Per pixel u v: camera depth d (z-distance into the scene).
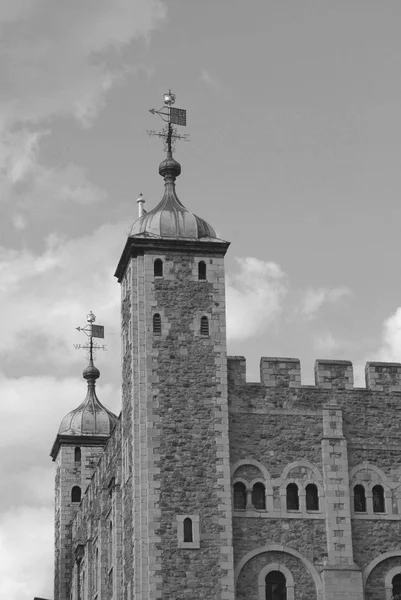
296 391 60.84
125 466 60.78
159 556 57.25
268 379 60.88
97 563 68.69
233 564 57.62
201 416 59.31
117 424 64.00
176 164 64.50
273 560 58.47
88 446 84.38
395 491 60.06
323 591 58.06
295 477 59.69
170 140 65.12
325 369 61.41
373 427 60.88
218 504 58.22
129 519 59.09
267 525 58.84
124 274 63.59
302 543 58.81
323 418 60.50
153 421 59.00
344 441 60.19
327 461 59.84
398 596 57.50
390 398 61.41
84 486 83.56
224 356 60.28
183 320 60.53
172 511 57.94
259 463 59.62
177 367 59.88
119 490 62.62
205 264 61.44
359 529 59.38
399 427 61.03
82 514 77.25
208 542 57.66
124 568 59.78
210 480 58.47
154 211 62.75
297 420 60.44
